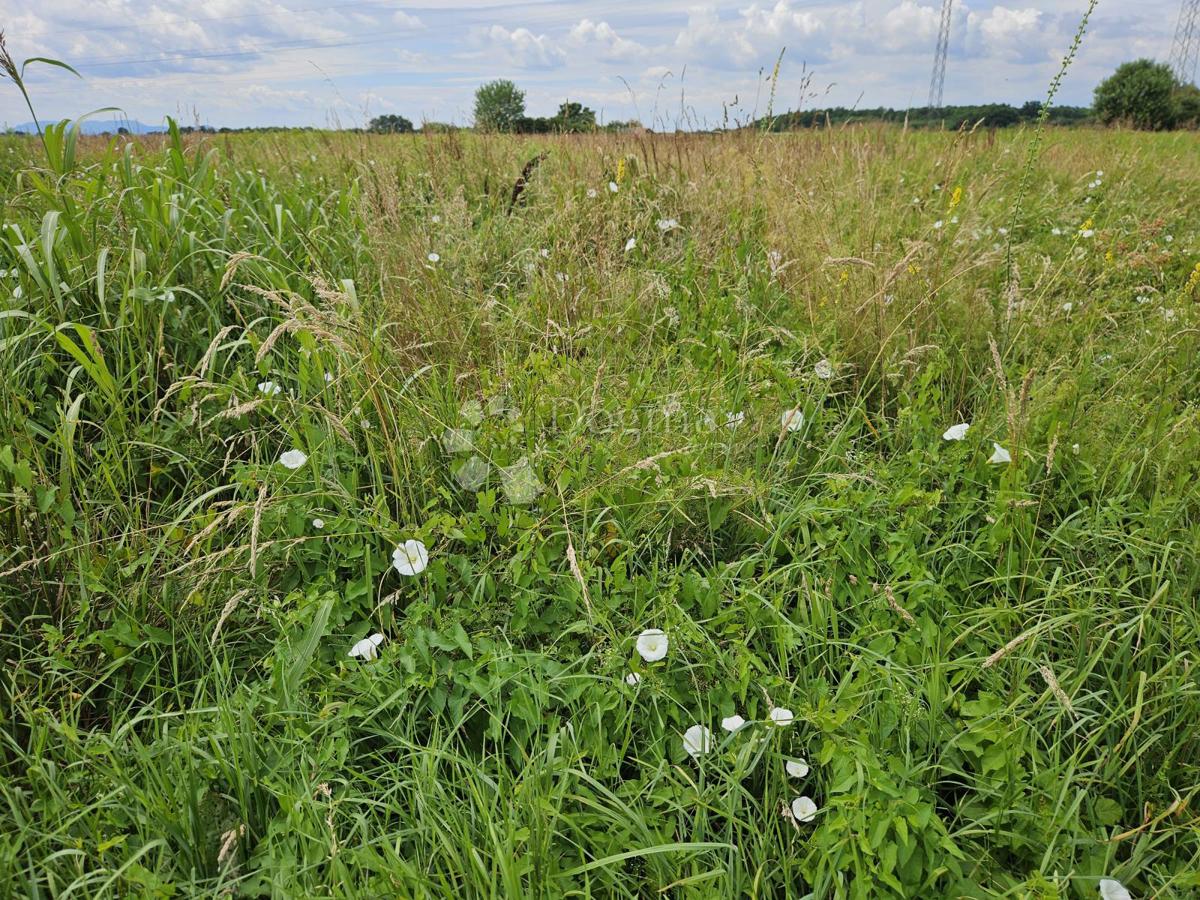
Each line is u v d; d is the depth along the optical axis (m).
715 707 1.97
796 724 1.93
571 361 3.17
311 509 2.42
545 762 1.79
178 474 2.81
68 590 2.24
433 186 5.87
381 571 2.36
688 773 1.87
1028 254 4.95
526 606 2.16
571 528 2.39
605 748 1.88
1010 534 2.31
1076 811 1.64
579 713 1.96
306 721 1.90
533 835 1.56
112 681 2.11
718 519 2.46
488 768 1.88
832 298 3.76
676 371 3.26
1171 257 4.95
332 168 6.29
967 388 3.35
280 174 6.07
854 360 3.52
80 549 2.26
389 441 2.52
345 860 1.59
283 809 1.67
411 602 2.30
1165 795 1.78
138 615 2.17
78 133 3.94
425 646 2.01
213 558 2.12
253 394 2.95
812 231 4.38
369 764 1.92
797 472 2.88
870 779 1.62
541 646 2.12
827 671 2.13
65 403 2.69
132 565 2.20
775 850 1.70
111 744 1.76
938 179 6.67
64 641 2.12
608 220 4.76
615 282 3.93
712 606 2.18
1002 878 1.60
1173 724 1.86
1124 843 1.71
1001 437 2.88
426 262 3.92
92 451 2.57
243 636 2.24
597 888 1.63
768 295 4.09
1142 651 1.97
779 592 2.29
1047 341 3.57
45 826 1.67
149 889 1.49
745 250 4.44
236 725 1.89
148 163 5.03
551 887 1.52
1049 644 2.13
